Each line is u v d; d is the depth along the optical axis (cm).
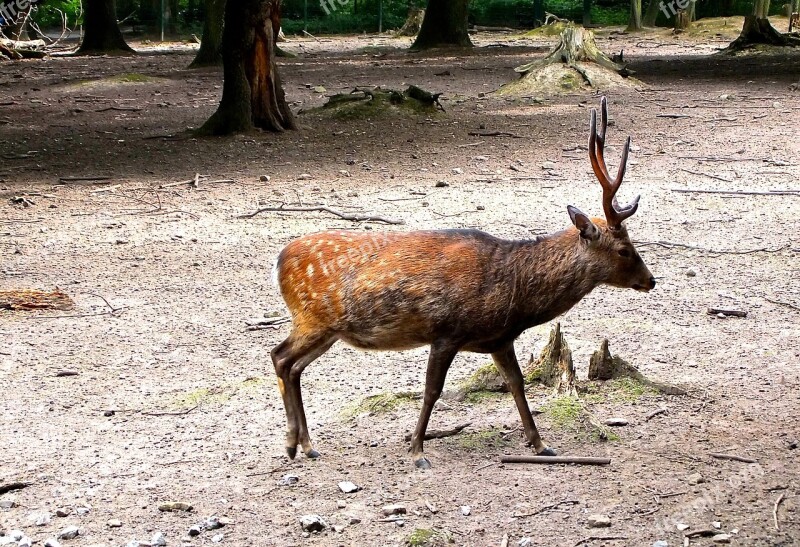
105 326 778
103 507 487
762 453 539
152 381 664
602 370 639
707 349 712
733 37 4338
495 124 1906
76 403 627
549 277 504
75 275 920
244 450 552
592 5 5628
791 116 1891
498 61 3322
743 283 873
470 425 579
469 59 3419
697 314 792
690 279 888
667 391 624
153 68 3306
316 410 611
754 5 4491
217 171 1463
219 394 635
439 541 446
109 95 2545
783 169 1386
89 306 828
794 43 3438
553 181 1341
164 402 627
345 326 507
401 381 658
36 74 3128
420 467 523
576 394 613
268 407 615
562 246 508
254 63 1806
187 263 959
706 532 454
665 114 1959
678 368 674
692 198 1212
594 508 478
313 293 509
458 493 495
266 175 1418
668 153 1534
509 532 456
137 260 971
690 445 550
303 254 514
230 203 1233
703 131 1739
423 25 3925
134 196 1284
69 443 564
